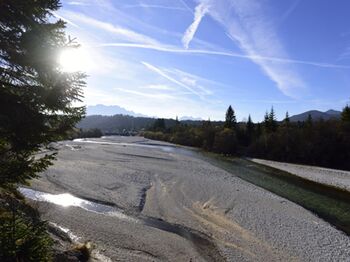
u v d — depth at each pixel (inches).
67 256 427.8
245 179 1461.6
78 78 251.9
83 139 4461.1
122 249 578.6
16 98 234.2
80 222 701.3
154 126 5999.0
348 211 957.8
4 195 584.1
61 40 259.4
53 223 654.5
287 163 2293.3
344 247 645.9
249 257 585.3
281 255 598.2
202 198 992.2
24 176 246.2
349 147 2187.5
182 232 705.6
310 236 700.0
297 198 1110.4
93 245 565.9
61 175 1233.4
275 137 2706.7
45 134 247.8
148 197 990.4
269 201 998.4
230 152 3024.1
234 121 3612.2
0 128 225.9
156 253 576.7
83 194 977.5
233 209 883.4
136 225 722.8
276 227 748.0
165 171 1499.8
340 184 1439.5
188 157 2319.1
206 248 621.0
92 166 1544.0
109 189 1059.3
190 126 4751.5
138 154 2319.1
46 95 238.2
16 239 227.5
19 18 231.3
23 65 238.5
